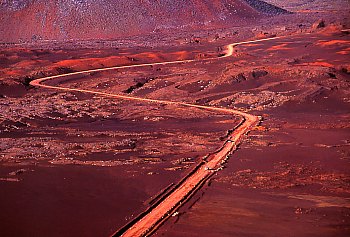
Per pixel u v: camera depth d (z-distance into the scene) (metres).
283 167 76.50
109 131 104.19
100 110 130.38
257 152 85.12
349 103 125.50
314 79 144.50
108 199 63.16
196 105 134.88
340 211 57.78
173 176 72.25
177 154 84.94
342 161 79.25
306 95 129.50
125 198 63.47
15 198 63.62
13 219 56.94
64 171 75.31
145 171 74.88
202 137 97.50
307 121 110.25
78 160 81.56
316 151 85.19
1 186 68.38
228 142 93.06
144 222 55.69
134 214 57.88
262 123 109.50
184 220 55.62
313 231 52.03
